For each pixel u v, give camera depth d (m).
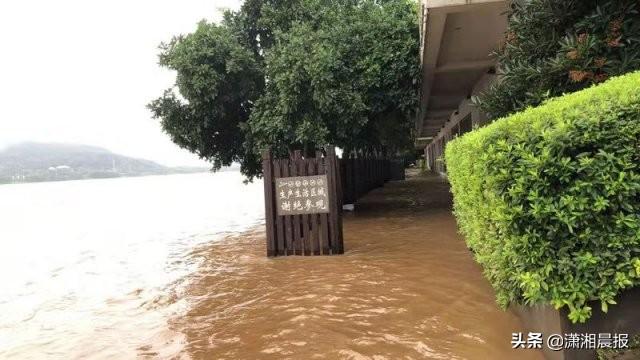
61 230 14.91
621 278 2.54
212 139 11.95
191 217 16.48
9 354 4.10
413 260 6.25
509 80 5.23
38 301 5.99
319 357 3.42
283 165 7.23
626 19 4.40
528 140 2.77
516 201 2.78
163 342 4.05
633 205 2.55
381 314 4.23
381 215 11.27
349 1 12.97
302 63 9.16
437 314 4.13
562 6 4.86
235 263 7.17
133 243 10.81
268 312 4.55
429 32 8.40
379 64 10.34
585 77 4.36
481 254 4.06
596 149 2.59
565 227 2.65
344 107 9.76
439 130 29.00
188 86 10.10
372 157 19.42
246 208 19.42
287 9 11.55
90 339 4.31
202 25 10.32
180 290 5.82
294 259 6.95
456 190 5.54
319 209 7.07
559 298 2.64
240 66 10.15
